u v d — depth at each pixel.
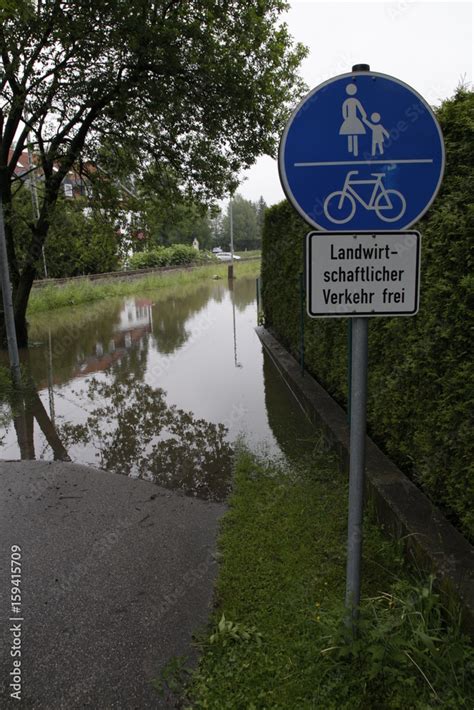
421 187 1.96
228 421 6.02
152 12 8.35
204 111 9.82
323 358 5.95
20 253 11.93
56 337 13.00
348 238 1.98
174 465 4.83
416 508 3.06
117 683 2.30
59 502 4.09
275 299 10.12
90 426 6.19
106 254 13.05
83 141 10.41
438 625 2.25
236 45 9.36
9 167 10.36
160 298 22.58
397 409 3.64
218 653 2.40
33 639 2.58
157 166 11.12
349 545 2.20
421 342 3.14
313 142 1.94
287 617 2.59
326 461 4.48
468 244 2.59
